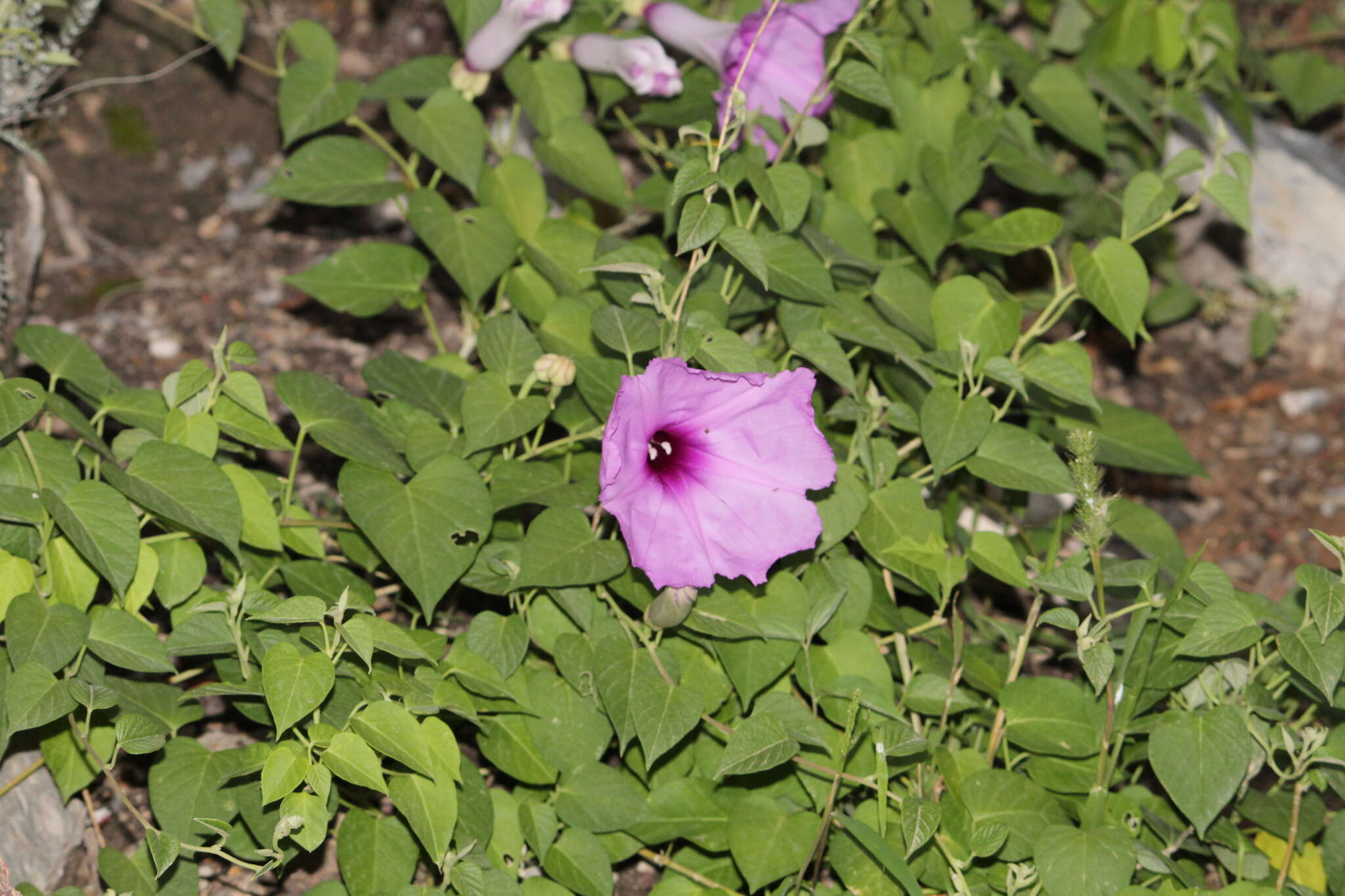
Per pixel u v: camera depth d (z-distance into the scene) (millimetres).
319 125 1435
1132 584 1348
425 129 1433
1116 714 1359
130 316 1570
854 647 1369
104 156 1601
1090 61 1600
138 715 1307
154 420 1372
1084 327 1449
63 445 1357
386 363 1391
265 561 1383
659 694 1336
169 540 1356
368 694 1326
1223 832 1355
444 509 1337
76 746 1344
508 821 1359
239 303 1583
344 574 1372
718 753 1372
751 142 1432
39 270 1578
